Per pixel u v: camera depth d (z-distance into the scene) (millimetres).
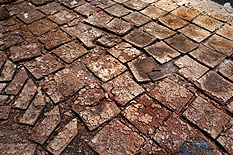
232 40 3660
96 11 4367
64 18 4180
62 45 3557
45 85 2883
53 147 2252
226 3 5004
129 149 2248
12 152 2199
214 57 3338
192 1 4715
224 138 2344
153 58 3322
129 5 4527
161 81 2982
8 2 4621
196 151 2234
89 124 2455
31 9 4441
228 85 2922
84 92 2814
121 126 2453
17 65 3188
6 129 2418
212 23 4031
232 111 2619
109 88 2867
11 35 3758
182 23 4027
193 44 3570
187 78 3010
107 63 3238
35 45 3539
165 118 2535
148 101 2721
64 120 2518
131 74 3098
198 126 2439
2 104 2654
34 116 2514
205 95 2814
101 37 3736
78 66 3201
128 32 3830
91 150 2262
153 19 4148
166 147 2266
